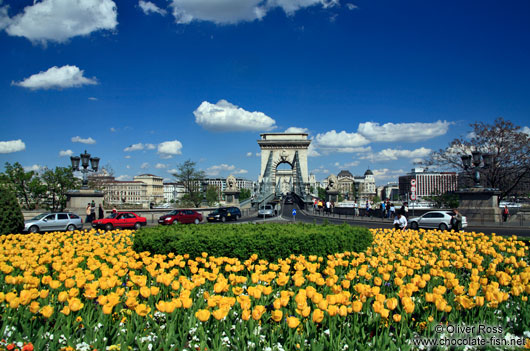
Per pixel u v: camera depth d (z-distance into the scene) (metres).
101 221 24.12
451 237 11.69
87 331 4.04
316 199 49.75
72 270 5.84
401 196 158.38
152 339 4.12
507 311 4.79
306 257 8.38
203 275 5.66
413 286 4.75
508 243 10.30
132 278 5.18
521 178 34.81
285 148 76.69
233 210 34.44
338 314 4.30
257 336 3.96
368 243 10.12
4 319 4.19
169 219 28.17
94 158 27.59
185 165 55.69
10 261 7.63
